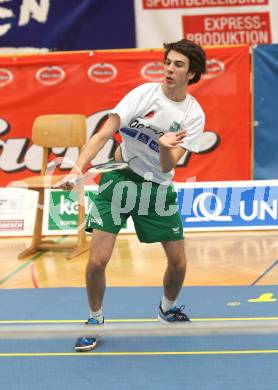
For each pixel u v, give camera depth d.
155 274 14.36
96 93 18.67
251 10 20.12
